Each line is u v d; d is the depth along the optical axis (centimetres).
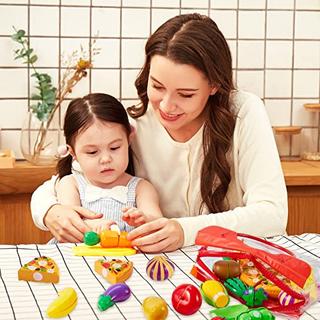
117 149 177
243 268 126
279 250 131
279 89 292
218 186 177
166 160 182
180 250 146
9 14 269
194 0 280
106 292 112
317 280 122
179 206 185
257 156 171
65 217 163
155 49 158
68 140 181
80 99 180
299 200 261
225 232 129
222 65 162
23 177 249
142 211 168
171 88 155
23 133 256
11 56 271
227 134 173
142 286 121
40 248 142
